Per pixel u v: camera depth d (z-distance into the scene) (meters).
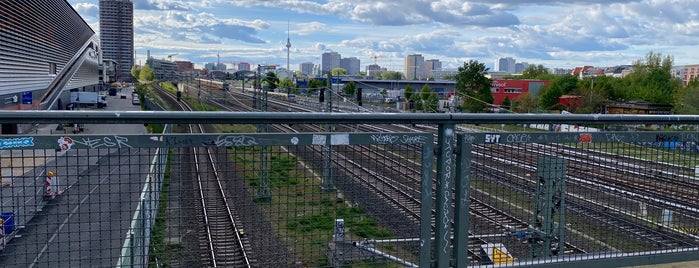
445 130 3.10
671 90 56.16
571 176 6.21
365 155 3.60
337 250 3.61
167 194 3.49
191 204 3.73
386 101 55.28
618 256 3.73
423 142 3.08
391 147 3.54
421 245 3.18
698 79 52.72
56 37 49.75
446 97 70.25
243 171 3.55
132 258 3.21
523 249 4.20
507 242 4.31
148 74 145.38
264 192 3.54
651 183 5.42
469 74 50.88
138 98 72.56
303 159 3.49
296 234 3.65
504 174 4.40
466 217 3.24
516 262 3.58
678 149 4.04
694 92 39.97
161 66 151.75
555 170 3.91
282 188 3.79
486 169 4.33
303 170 3.51
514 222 4.53
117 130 22.78
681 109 41.09
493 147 4.22
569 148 4.34
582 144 4.35
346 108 39.50
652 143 3.99
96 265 3.37
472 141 3.18
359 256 3.62
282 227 3.66
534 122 3.20
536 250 3.96
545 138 3.33
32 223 2.87
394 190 3.58
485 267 3.52
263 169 3.50
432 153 3.11
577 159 4.45
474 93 50.81
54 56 48.66
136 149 3.08
